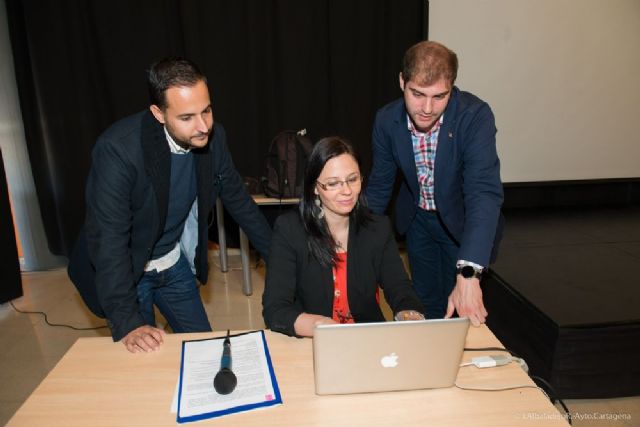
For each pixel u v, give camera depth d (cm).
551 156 347
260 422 91
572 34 323
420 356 94
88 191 132
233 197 160
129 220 128
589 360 176
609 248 261
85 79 304
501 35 321
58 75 302
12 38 291
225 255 328
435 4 313
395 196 334
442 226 178
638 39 326
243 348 115
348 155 123
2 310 280
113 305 123
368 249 135
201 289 305
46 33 295
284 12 304
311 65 317
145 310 156
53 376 106
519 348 203
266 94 321
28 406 96
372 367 94
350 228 134
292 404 96
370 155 334
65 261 344
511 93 332
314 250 131
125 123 127
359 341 91
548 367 180
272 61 315
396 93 325
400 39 316
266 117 325
